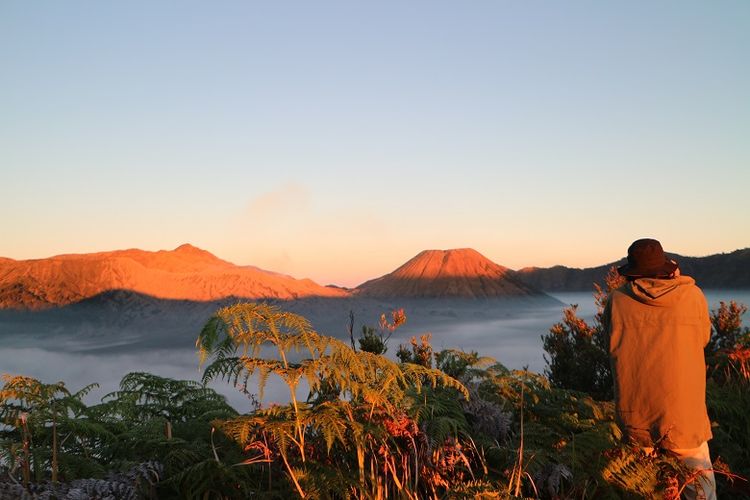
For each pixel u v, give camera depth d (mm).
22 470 2621
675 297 3211
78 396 2975
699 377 3215
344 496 2611
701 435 3166
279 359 3006
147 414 3426
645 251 3338
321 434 2949
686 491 3145
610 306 3508
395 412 3049
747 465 4105
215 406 3609
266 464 2939
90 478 2531
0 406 2627
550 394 4234
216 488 2682
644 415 3262
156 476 2527
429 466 2943
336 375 2680
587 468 3062
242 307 2572
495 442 3373
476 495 2557
